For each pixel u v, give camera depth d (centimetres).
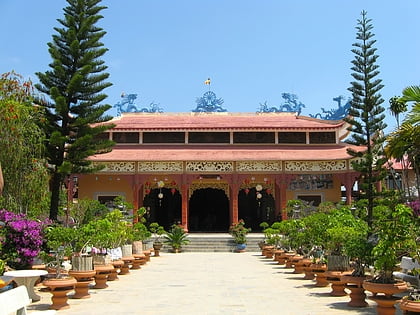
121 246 1816
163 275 1753
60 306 1060
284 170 3381
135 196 3353
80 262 1228
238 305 1098
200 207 3984
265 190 3828
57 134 2047
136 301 1166
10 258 1289
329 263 1265
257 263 2225
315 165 3381
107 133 3669
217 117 4062
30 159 1766
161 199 3888
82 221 2422
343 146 3619
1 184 970
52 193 2167
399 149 1479
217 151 3522
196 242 3064
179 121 3869
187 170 3378
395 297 938
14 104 1692
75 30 2236
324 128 3622
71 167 2084
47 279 1088
